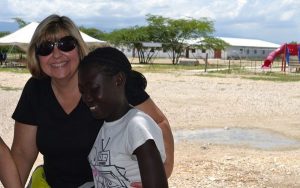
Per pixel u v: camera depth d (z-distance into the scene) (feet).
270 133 38.40
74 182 11.57
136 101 10.58
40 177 11.59
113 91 8.46
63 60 11.24
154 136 8.42
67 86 11.28
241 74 125.49
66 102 11.32
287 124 43.06
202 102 58.34
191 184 21.93
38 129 11.55
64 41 11.21
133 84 10.55
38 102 11.57
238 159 27.73
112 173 8.74
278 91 77.10
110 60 8.43
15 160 11.90
